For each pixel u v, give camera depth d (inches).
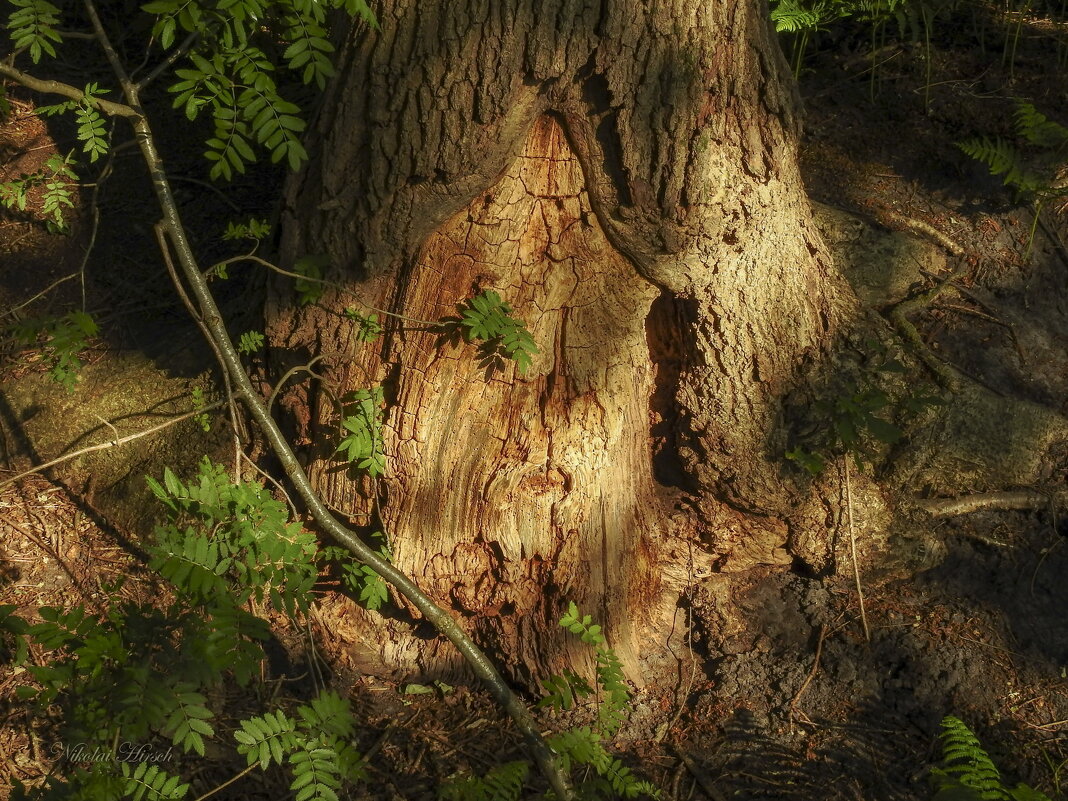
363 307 122.5
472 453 126.6
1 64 100.3
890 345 145.1
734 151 120.9
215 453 143.2
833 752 131.8
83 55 203.0
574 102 112.3
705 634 145.1
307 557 106.0
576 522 130.8
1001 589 146.5
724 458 139.0
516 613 134.7
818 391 138.9
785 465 140.3
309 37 97.9
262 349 133.3
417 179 114.0
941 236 169.3
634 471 137.5
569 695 114.3
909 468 145.6
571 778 125.9
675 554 147.1
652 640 144.9
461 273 119.6
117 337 162.4
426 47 109.1
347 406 126.8
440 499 128.5
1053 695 136.7
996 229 172.1
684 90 112.8
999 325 162.2
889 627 142.6
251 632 90.9
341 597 137.9
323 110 118.0
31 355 163.2
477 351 122.3
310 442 132.3
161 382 153.3
